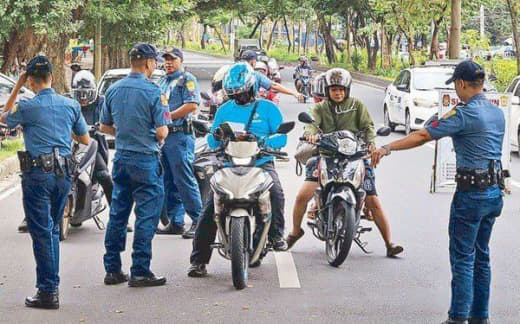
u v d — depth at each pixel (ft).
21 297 35.63
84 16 131.23
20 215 54.29
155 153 37.11
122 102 36.78
